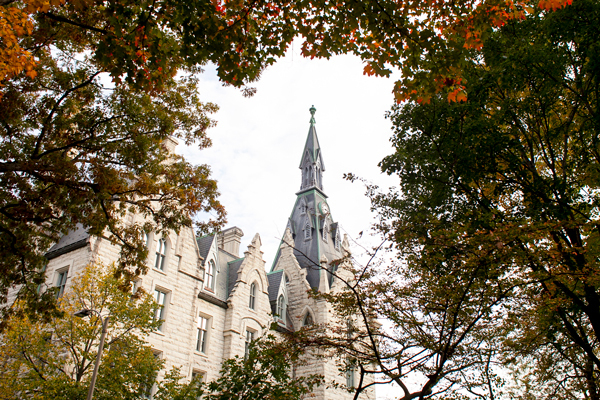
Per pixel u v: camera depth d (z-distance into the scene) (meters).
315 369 42.53
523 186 17.58
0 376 22.77
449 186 18.05
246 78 11.84
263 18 11.72
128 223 31.33
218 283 40.56
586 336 20.67
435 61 11.27
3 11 12.09
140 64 11.09
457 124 17.33
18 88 16.86
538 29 16.64
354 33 11.64
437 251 16.16
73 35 16.27
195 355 33.97
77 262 28.81
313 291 18.34
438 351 14.42
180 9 10.59
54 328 24.64
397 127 19.25
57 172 15.86
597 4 15.16
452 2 11.38
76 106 17.61
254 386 14.81
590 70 15.77
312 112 70.75
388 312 16.45
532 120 18.19
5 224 18.41
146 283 31.25
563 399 22.95
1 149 16.55
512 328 17.70
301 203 60.00
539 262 15.61
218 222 20.28
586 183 18.02
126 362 23.03
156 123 18.67
